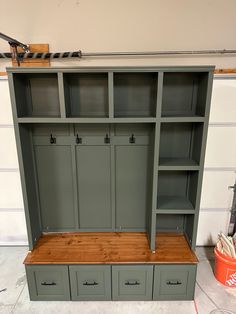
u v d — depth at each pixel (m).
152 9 1.98
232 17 2.00
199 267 2.13
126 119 1.58
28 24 2.02
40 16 2.00
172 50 2.07
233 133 2.06
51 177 2.00
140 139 1.91
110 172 1.99
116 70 1.50
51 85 1.80
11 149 2.12
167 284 1.76
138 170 1.98
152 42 2.05
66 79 1.68
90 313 1.70
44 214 2.08
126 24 2.01
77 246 1.89
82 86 1.81
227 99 1.99
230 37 2.04
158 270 1.72
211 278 2.01
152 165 1.76
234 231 2.30
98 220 2.10
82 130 1.89
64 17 2.00
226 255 1.88
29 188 1.83
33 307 1.76
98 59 2.10
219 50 2.05
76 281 1.75
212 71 1.50
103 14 1.99
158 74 1.50
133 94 1.83
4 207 2.28
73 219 2.10
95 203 2.06
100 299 1.81
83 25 2.02
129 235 2.06
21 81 1.69
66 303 1.79
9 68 1.50
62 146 1.92
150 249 1.84
